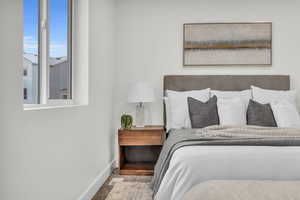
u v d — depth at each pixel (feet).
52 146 6.73
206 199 4.64
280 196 4.22
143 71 14.97
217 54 14.73
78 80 9.92
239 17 14.74
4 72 4.72
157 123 14.92
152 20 14.97
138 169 13.23
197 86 14.46
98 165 11.24
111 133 13.97
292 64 14.53
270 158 7.02
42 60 7.48
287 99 13.25
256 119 11.94
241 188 4.63
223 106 12.37
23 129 5.33
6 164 4.75
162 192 7.23
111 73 13.87
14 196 5.00
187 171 7.11
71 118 8.10
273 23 14.62
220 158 7.14
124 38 15.02
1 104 4.62
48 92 7.68
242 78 14.39
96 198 9.90
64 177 7.55
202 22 14.85
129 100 13.69
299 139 8.37
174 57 14.92
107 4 12.85
